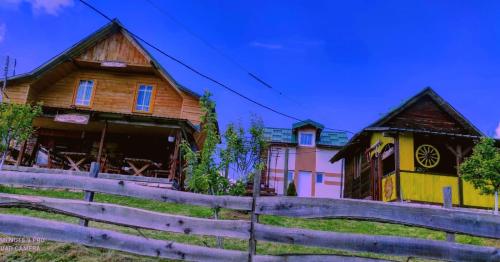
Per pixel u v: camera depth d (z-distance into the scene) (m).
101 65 22.05
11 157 20.50
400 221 6.07
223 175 8.48
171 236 8.27
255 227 6.32
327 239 6.13
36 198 6.85
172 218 6.49
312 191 30.86
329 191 30.91
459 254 5.92
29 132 15.73
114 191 6.82
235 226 6.37
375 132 19.42
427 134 17.25
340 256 6.05
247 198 6.50
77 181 6.95
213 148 8.43
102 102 22.23
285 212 6.30
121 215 6.59
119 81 22.53
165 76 21.67
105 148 22.50
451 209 6.18
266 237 6.27
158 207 11.87
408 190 16.64
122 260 6.48
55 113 18.34
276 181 30.95
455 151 17.42
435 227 6.03
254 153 8.90
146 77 22.47
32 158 21.38
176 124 18.16
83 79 22.62
